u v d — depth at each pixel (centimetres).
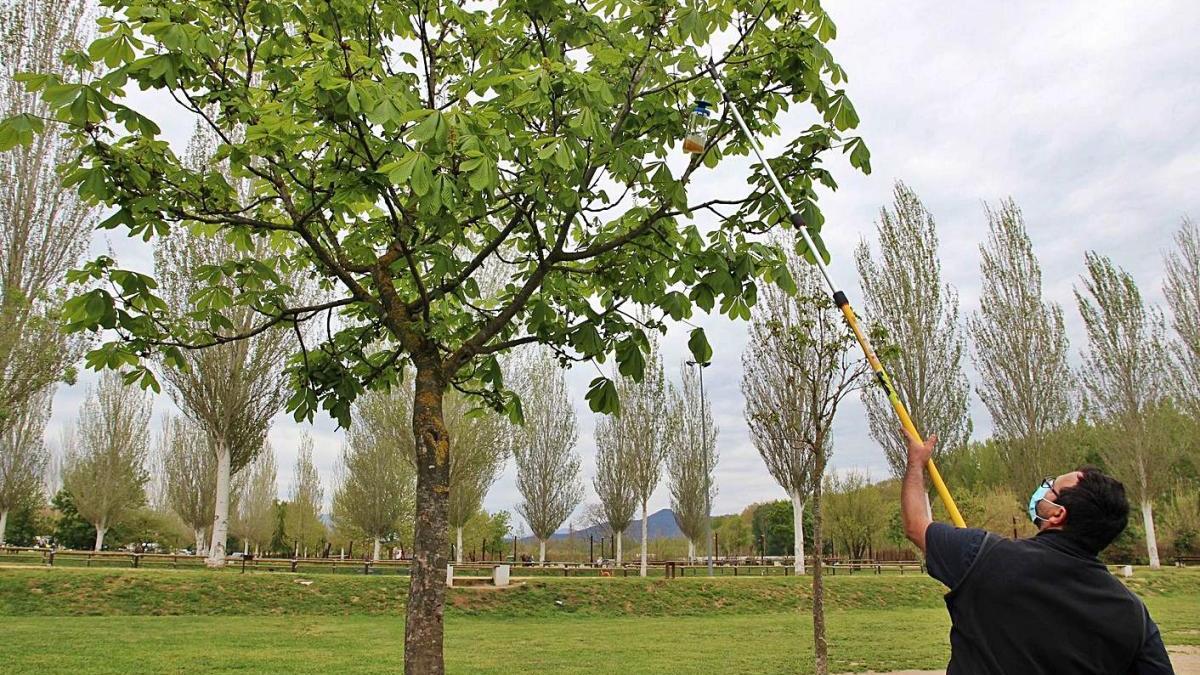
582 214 565
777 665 1284
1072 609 218
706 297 541
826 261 530
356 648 1412
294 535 5500
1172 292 3362
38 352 1658
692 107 569
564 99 488
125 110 436
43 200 1778
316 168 570
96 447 3972
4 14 1769
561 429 4025
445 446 543
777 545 6378
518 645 1549
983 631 224
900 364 2492
